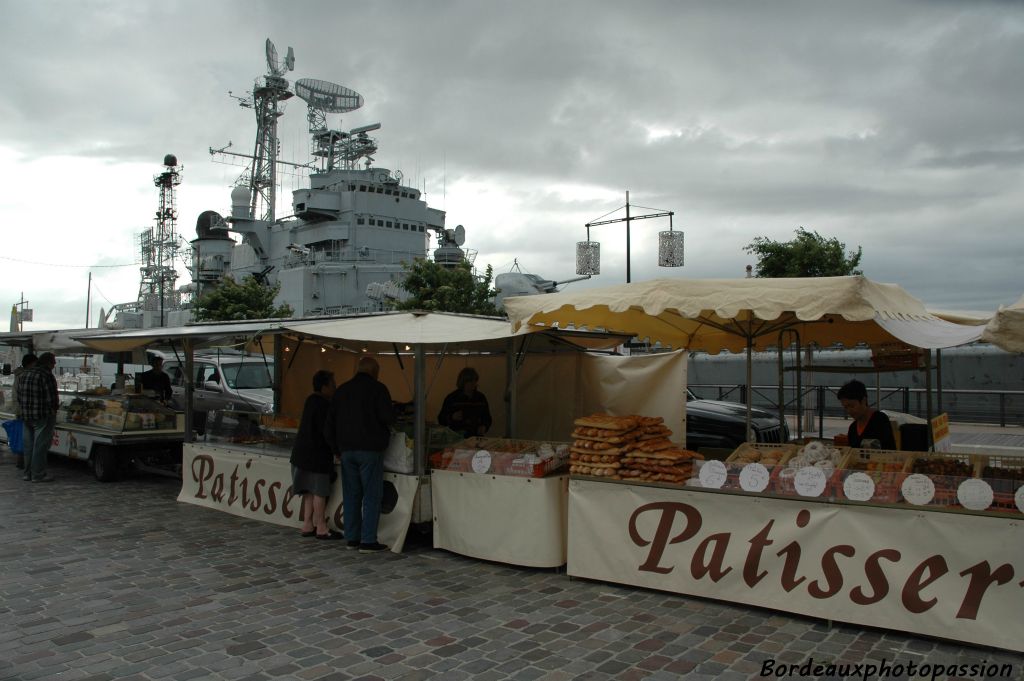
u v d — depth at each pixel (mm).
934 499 4434
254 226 41594
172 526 7699
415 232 38312
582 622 4820
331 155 40000
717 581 5082
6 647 4426
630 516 5477
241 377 12945
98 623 4836
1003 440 14641
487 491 6219
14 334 12195
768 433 9945
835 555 4680
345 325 7102
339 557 6484
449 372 9406
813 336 8062
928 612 4367
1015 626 4152
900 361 7652
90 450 10781
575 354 8547
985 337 3910
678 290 5172
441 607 5145
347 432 6633
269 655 4312
